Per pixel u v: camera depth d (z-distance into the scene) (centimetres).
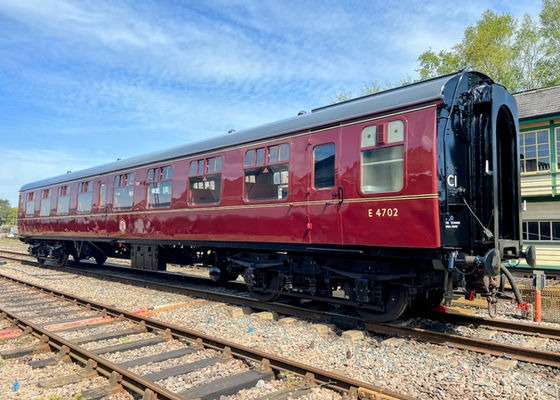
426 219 588
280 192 800
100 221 1352
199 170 991
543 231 1446
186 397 429
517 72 3103
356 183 672
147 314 825
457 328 687
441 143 604
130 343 622
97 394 452
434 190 583
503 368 508
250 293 911
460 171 643
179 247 1151
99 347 623
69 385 486
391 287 677
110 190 1318
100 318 794
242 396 445
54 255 1656
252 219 845
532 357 531
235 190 889
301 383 468
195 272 1510
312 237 736
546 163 1424
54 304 938
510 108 688
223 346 575
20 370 540
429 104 600
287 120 819
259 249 873
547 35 3036
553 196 1411
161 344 628
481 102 645
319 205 726
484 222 653
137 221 1186
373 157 658
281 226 788
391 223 626
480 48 2981
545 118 1410
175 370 509
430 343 609
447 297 633
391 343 609
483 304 871
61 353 576
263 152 837
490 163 651
